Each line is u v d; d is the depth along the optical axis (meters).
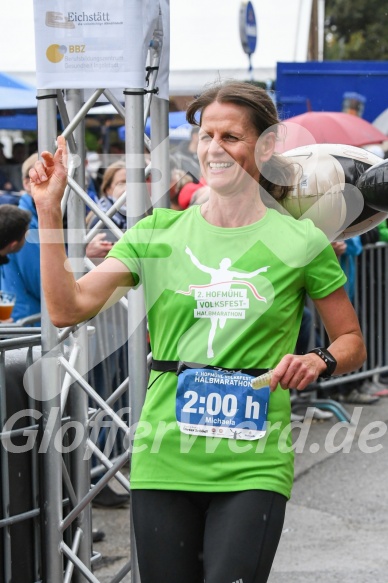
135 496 4.70
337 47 37.47
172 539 4.56
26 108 15.06
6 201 12.95
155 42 5.93
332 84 14.80
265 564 4.45
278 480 4.56
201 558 4.65
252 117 4.69
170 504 4.61
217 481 4.56
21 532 5.96
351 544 8.48
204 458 4.58
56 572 6.05
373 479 10.29
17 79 14.64
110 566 8.08
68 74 5.79
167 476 4.62
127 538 8.73
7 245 9.23
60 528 6.05
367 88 14.91
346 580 7.66
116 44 5.71
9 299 9.22
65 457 6.32
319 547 8.43
